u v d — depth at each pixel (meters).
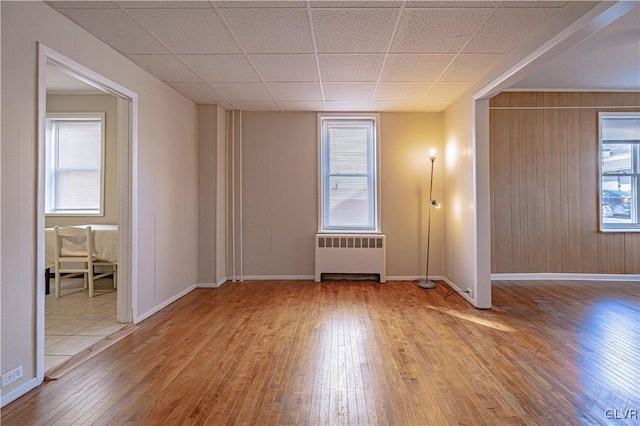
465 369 2.70
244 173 5.78
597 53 4.18
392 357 2.91
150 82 4.06
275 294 4.95
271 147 5.78
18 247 2.35
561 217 5.63
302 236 5.79
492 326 3.65
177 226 4.74
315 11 2.74
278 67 3.87
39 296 2.49
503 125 5.62
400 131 5.75
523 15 2.79
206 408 2.19
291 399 2.29
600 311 4.14
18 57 2.35
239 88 4.60
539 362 2.82
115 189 5.87
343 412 2.14
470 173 4.51
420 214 5.74
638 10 3.17
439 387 2.43
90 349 3.08
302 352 3.02
